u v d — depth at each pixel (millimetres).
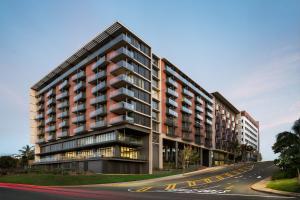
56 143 98188
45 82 109438
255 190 33844
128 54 71312
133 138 76062
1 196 25531
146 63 79500
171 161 94188
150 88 79188
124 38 70625
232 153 143000
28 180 53500
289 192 29203
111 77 74312
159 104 85500
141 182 51062
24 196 25469
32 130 111875
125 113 71750
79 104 86750
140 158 76062
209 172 76312
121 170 70625
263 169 82250
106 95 74750
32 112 113562
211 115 119438
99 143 73938
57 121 97688
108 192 30688
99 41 78688
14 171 70875
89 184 48344
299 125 38594
